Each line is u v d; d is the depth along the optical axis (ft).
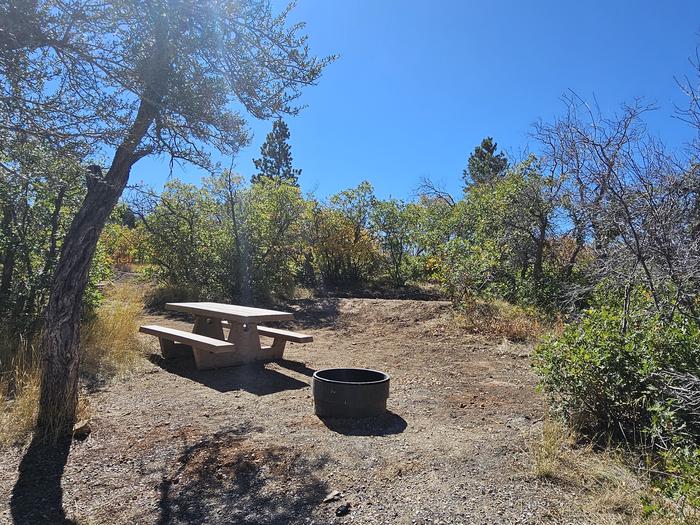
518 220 37.19
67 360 13.87
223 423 15.02
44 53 11.41
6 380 16.96
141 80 12.23
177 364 22.58
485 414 15.98
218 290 42.78
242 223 43.19
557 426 13.80
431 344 27.43
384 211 54.70
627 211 12.91
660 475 10.78
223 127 14.32
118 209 30.30
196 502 10.53
